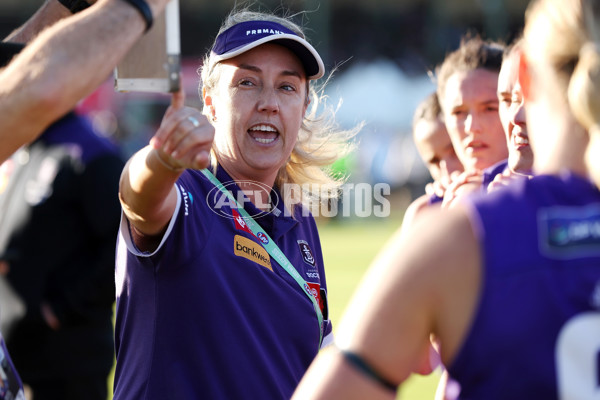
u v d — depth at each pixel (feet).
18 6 248.52
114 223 34.17
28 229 33.53
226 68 22.77
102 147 34.60
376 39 248.52
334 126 26.63
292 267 22.21
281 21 24.03
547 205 11.76
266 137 22.93
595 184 11.97
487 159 25.34
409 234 12.14
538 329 11.14
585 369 11.09
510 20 241.35
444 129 28.96
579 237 11.53
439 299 11.57
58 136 34.50
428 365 18.97
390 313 11.62
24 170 34.53
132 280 20.22
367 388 11.57
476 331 11.30
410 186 164.14
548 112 12.32
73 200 34.01
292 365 21.33
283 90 23.02
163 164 16.39
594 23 11.53
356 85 175.11
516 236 11.50
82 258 34.27
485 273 11.37
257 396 20.10
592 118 11.38
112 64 13.64
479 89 24.99
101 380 34.73
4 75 13.56
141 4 13.92
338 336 12.14
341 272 96.53
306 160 25.45
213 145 23.29
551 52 11.98
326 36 213.05
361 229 147.74
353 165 137.08
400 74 182.50
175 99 15.65
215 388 19.84
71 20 13.79
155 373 19.99
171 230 19.16
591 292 11.27
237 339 20.15
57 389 33.83
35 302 33.24
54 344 33.63
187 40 251.80
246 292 20.66
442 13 247.29
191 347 19.89
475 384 11.41
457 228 11.71
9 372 16.94
